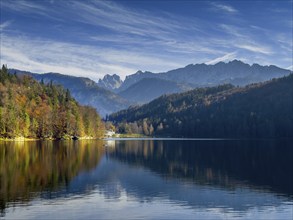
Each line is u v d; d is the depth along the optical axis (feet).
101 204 178.60
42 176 252.83
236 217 162.40
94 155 419.33
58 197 190.49
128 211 167.53
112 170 294.25
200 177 264.52
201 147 594.24
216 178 260.83
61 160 350.84
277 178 262.06
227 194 206.18
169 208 174.40
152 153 466.29
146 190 214.28
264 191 215.10
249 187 226.99
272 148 562.25
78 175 263.29
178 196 199.21
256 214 167.12
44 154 402.72
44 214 159.33
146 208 173.17
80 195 196.44
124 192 206.90
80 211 165.48
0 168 285.23
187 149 544.62
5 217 154.10
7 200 182.39
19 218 153.17
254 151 499.10
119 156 416.87
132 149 540.11
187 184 234.99
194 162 361.92
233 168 315.78
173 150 522.88
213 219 158.81
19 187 213.46
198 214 165.37
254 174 280.51
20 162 324.80
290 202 188.65
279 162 361.30
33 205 173.37
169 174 277.44
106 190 211.00
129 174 274.77
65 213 161.79
